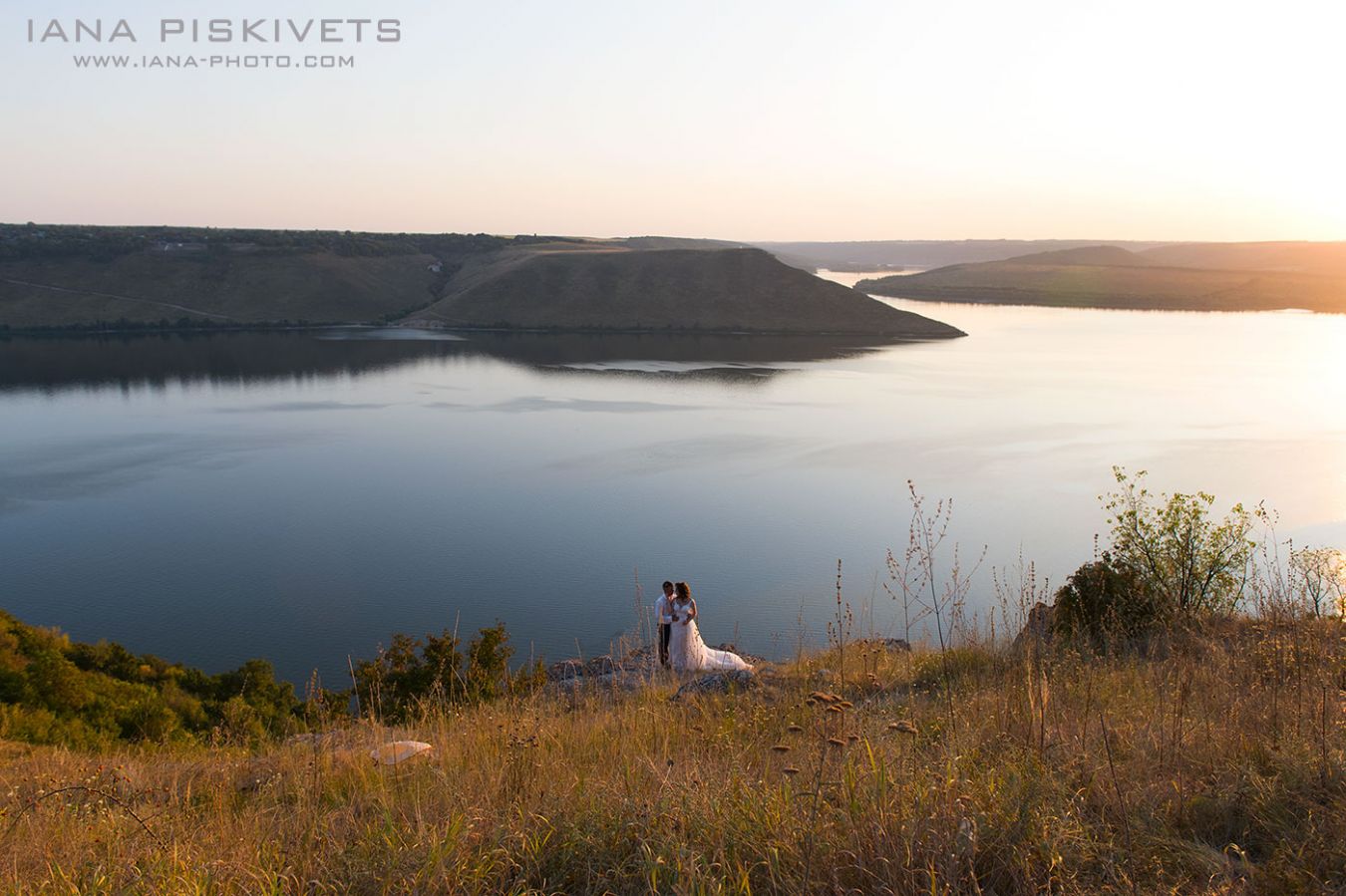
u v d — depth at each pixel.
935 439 75.31
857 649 7.75
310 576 43.84
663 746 4.71
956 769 3.53
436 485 62.31
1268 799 3.31
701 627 32.69
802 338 178.88
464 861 2.99
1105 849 3.00
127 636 36.50
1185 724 4.20
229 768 5.08
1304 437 71.75
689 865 2.81
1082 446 70.19
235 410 97.25
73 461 70.75
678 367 134.62
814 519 51.00
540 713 5.59
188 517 54.84
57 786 4.52
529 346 162.50
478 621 36.97
